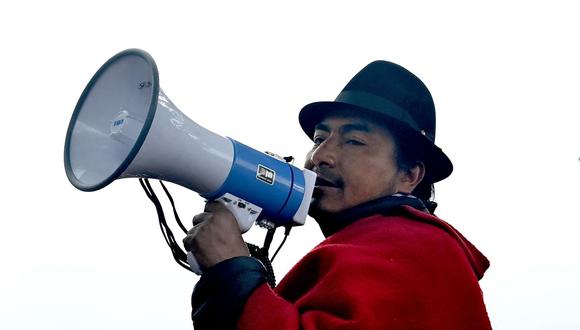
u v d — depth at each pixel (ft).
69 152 10.63
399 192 11.85
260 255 11.01
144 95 10.14
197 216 10.38
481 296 10.17
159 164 9.88
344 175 11.50
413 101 12.02
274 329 8.97
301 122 13.01
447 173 12.36
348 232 10.92
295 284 10.59
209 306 9.48
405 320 9.22
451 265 10.14
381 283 9.39
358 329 8.82
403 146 11.85
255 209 10.55
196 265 10.06
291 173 10.93
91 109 10.84
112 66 10.77
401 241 10.19
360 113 11.78
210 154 10.22
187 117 10.31
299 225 11.03
